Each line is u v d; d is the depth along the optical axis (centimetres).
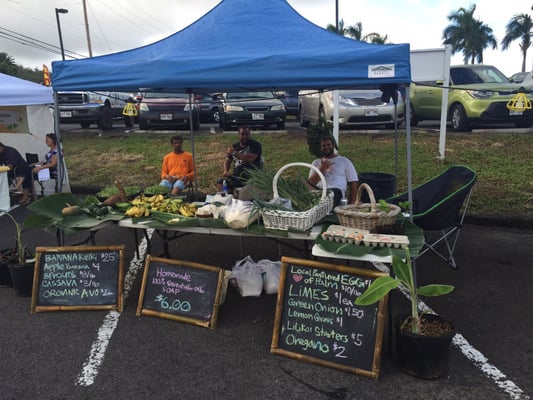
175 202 377
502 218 569
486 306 361
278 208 317
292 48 344
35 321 343
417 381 265
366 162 784
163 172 646
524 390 257
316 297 287
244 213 325
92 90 378
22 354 300
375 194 514
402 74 306
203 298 334
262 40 362
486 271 431
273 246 509
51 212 379
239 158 570
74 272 361
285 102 1366
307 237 317
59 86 368
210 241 529
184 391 261
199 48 356
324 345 280
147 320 341
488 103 853
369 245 286
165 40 398
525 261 455
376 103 933
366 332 271
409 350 264
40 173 723
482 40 4669
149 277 351
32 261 389
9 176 754
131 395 258
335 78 314
